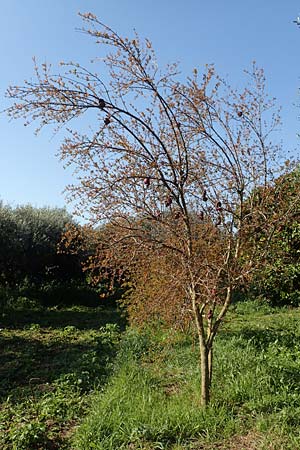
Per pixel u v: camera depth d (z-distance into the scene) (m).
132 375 6.00
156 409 4.75
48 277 16.80
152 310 5.06
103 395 5.48
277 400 4.73
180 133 4.51
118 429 4.37
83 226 4.71
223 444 4.07
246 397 4.91
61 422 4.99
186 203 4.85
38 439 4.40
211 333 4.86
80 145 4.29
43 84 4.11
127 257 4.88
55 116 4.19
